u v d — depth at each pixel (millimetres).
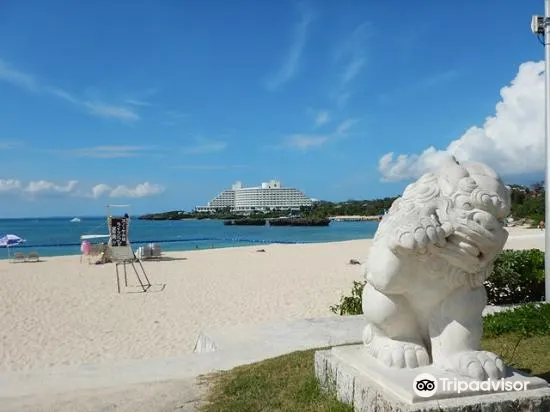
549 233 8883
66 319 11180
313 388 4301
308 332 7730
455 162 3537
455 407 3037
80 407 4660
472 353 3375
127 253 17812
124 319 11109
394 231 3314
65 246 40969
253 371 5367
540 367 4828
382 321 3602
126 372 5945
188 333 9812
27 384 5520
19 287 15727
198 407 4582
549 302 8055
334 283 15469
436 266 3393
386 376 3377
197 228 83062
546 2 8945
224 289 14695
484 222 3289
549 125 8945
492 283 9648
